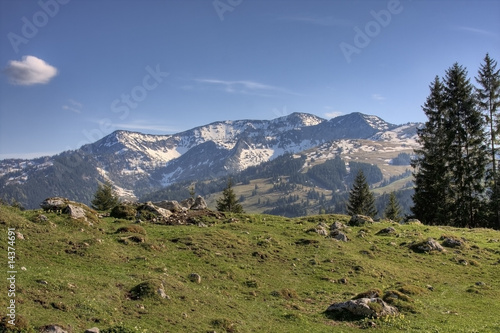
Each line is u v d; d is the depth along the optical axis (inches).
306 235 1686.8
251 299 1037.8
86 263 1057.5
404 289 1142.3
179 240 1405.0
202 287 1047.0
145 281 924.6
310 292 1138.0
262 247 1462.8
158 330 734.5
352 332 842.8
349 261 1405.0
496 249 1664.6
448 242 1691.7
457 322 912.3
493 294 1190.3
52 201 1518.2
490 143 2706.7
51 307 724.7
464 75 2768.2
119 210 1774.1
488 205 2618.1
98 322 718.5
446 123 2810.0
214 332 769.6
